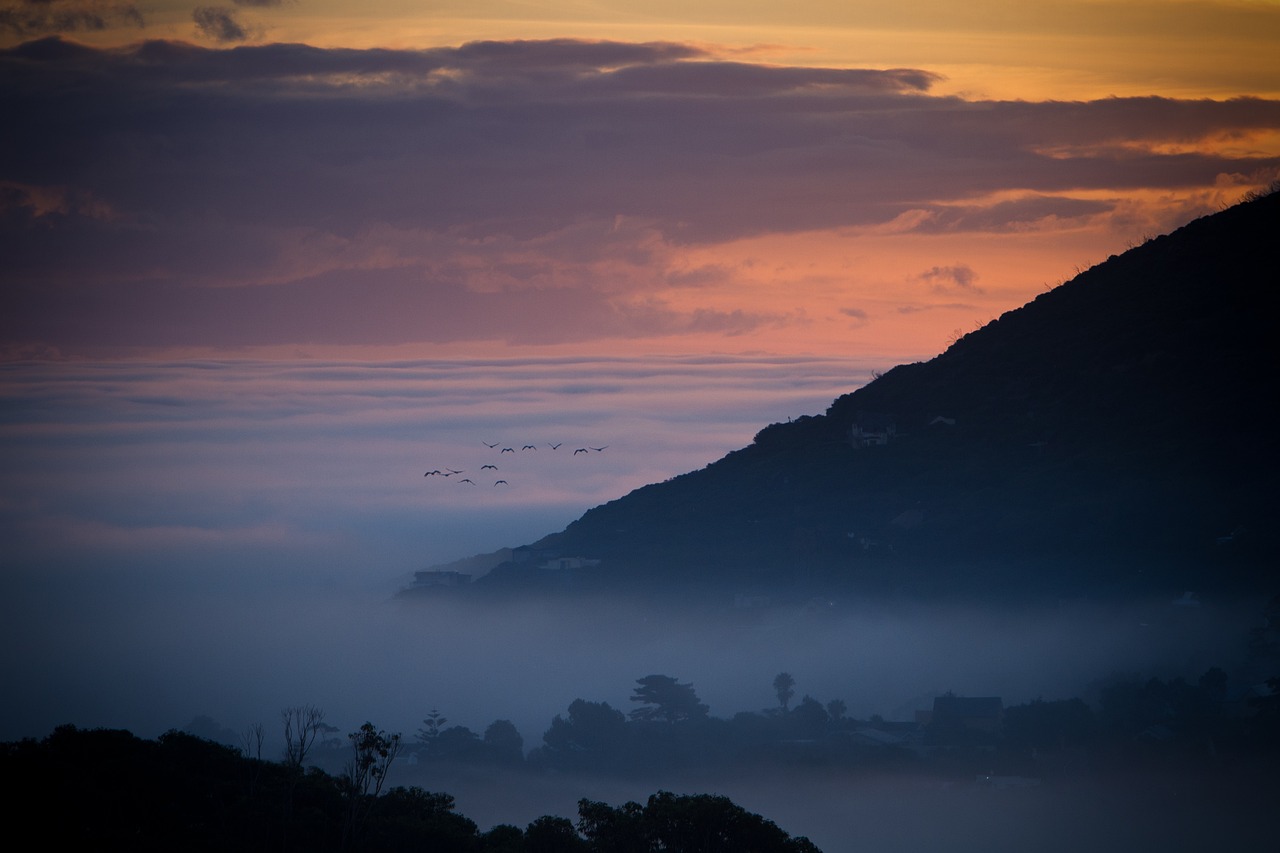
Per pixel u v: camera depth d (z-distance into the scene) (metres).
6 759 108.56
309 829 107.25
